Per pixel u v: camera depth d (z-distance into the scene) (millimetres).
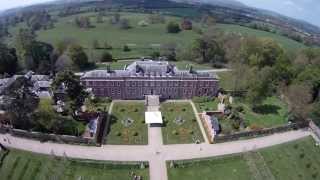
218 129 173375
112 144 163625
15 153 150750
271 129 177250
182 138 170625
